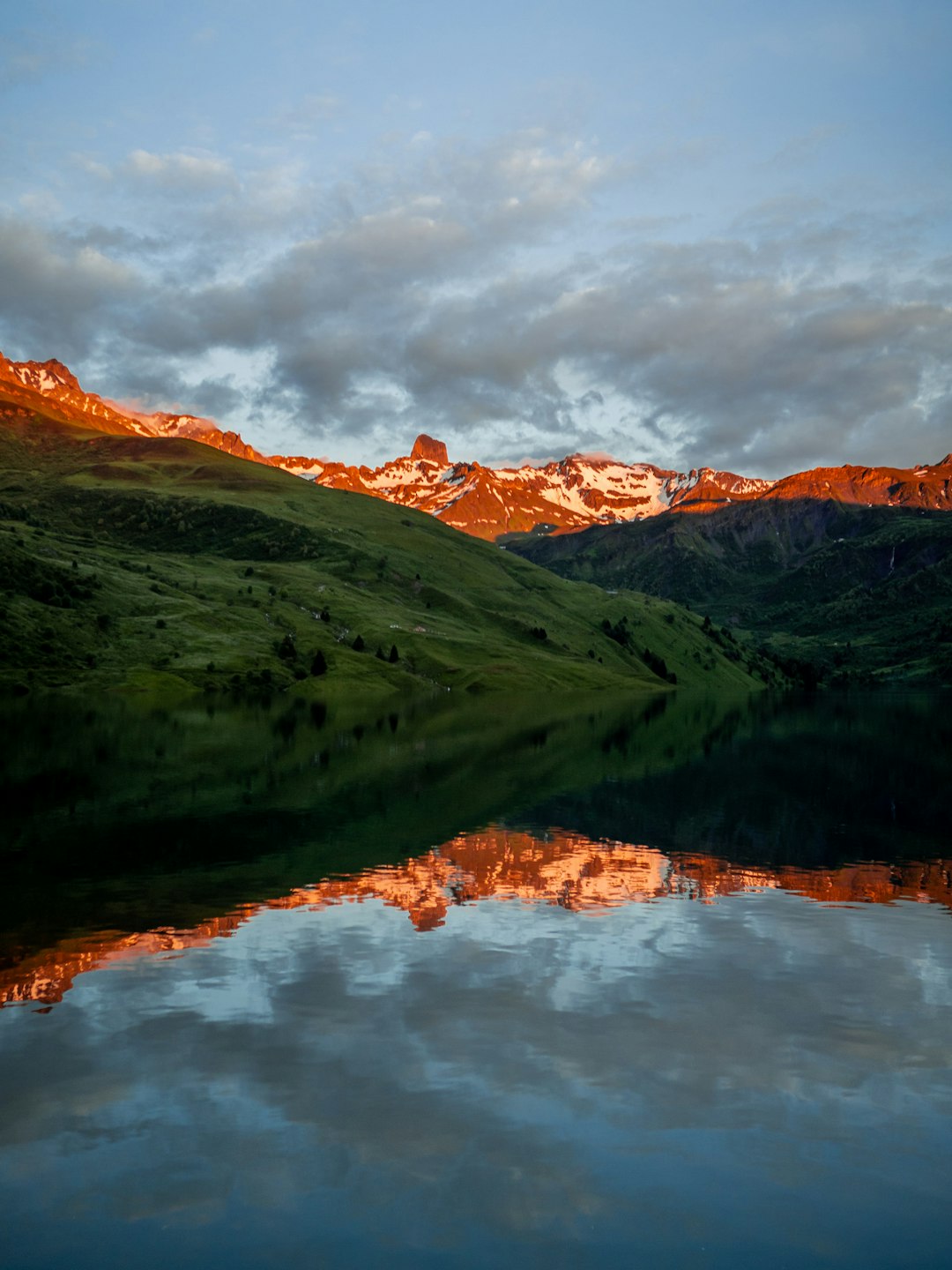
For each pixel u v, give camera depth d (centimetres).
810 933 3381
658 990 2747
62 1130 1894
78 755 8838
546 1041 2350
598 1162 1805
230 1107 1991
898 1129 1947
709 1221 1631
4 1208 1648
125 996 2636
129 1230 1591
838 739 13025
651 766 8919
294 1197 1684
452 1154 1825
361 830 5269
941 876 4381
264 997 2625
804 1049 2338
